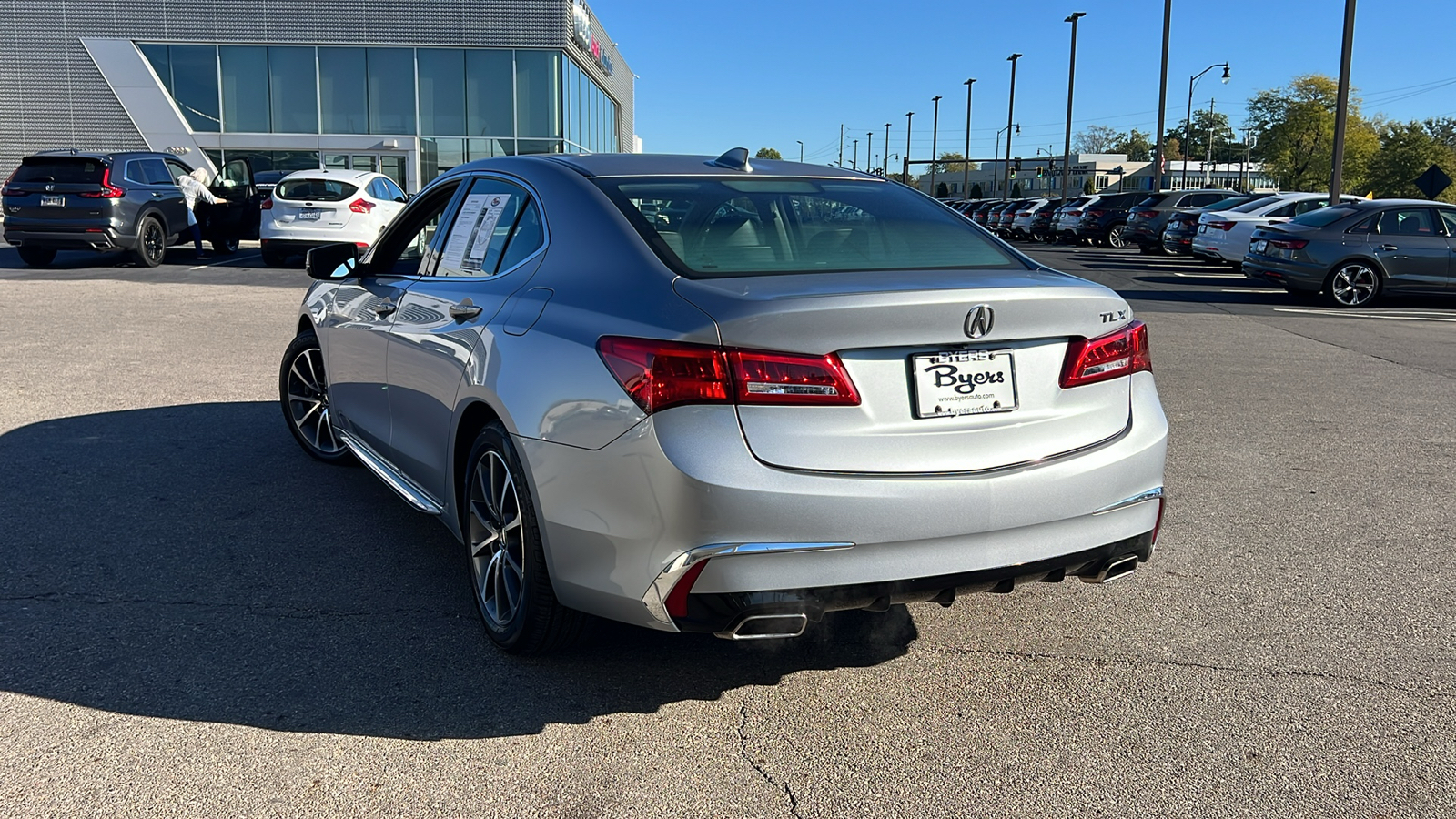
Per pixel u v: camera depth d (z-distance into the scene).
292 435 5.43
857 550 2.50
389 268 4.38
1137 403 2.95
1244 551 4.15
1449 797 2.44
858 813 2.37
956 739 2.70
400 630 3.29
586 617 2.93
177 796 2.38
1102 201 30.45
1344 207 14.24
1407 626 3.42
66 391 6.67
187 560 3.83
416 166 31.12
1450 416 6.76
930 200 3.61
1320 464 5.50
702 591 2.47
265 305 11.45
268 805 2.35
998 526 2.63
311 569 3.78
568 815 2.35
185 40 30.81
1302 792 2.46
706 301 2.52
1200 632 3.38
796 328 2.44
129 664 3.01
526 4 30.45
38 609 3.37
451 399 3.27
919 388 2.57
